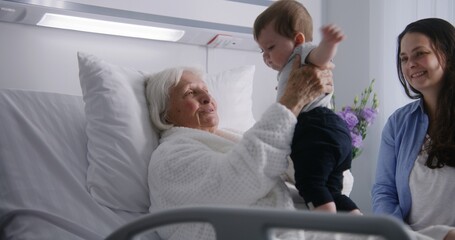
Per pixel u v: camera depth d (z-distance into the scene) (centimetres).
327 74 121
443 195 161
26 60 206
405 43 170
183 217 63
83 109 168
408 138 178
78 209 139
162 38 232
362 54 279
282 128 116
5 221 137
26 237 131
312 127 116
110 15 215
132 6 221
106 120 150
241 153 116
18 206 138
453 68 165
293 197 129
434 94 171
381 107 261
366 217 54
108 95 152
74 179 144
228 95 197
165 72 158
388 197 179
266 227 60
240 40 247
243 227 60
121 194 142
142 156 146
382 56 262
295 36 123
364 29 279
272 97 267
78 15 208
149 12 226
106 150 146
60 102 166
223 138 144
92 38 221
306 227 57
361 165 274
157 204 135
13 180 142
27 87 206
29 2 196
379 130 262
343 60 287
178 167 128
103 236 133
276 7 125
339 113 222
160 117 156
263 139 115
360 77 279
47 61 211
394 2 257
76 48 217
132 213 143
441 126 164
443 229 131
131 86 159
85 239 133
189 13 236
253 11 253
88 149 153
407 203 171
